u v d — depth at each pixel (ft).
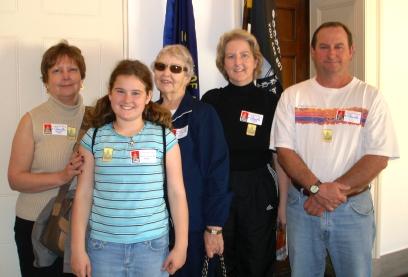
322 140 6.22
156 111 5.22
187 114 6.07
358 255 6.13
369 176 5.90
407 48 10.73
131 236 4.78
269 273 6.86
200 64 8.89
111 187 4.80
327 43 6.26
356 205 6.11
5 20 7.58
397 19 10.48
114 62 8.23
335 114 6.24
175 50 6.12
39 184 5.65
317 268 6.45
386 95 10.43
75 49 6.32
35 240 5.69
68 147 6.05
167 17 8.08
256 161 6.77
